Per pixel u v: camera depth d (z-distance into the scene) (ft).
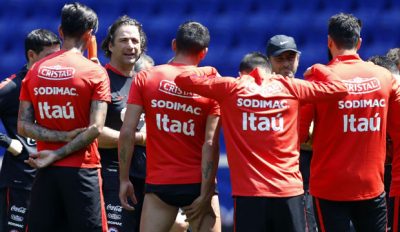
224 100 64.75
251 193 63.87
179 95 66.49
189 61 67.67
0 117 81.56
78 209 67.77
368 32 158.40
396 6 161.17
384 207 68.28
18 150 79.97
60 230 69.36
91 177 68.39
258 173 64.03
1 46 172.35
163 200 67.62
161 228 68.13
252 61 69.05
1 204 82.74
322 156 67.36
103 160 78.18
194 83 64.34
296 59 72.95
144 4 172.14
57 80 67.21
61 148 67.10
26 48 79.77
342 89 64.64
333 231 67.56
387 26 158.61
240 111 64.39
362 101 66.33
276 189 63.77
